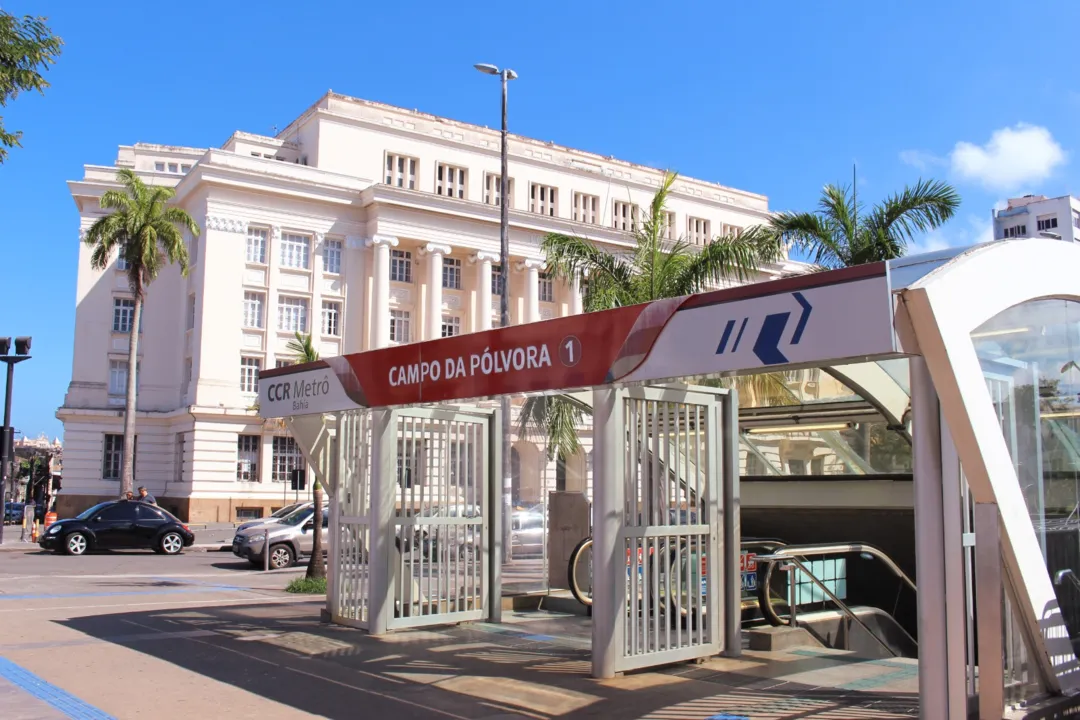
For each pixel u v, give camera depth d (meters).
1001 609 5.36
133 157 50.41
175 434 44.88
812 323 5.57
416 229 47.47
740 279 17.34
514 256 49.78
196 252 45.53
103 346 45.78
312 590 14.61
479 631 10.14
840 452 12.39
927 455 5.39
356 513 10.51
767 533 13.62
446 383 8.62
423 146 49.91
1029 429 6.30
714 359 6.17
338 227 46.59
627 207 56.09
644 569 7.95
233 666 8.20
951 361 4.99
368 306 46.84
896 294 5.04
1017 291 5.66
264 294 44.66
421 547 10.29
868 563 12.09
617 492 7.74
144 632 10.05
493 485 10.98
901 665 8.18
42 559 22.62
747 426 12.66
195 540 31.69
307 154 48.38
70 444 44.25
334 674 7.88
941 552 5.33
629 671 7.85
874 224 16.33
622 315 6.95
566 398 10.98
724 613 8.62
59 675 7.77
